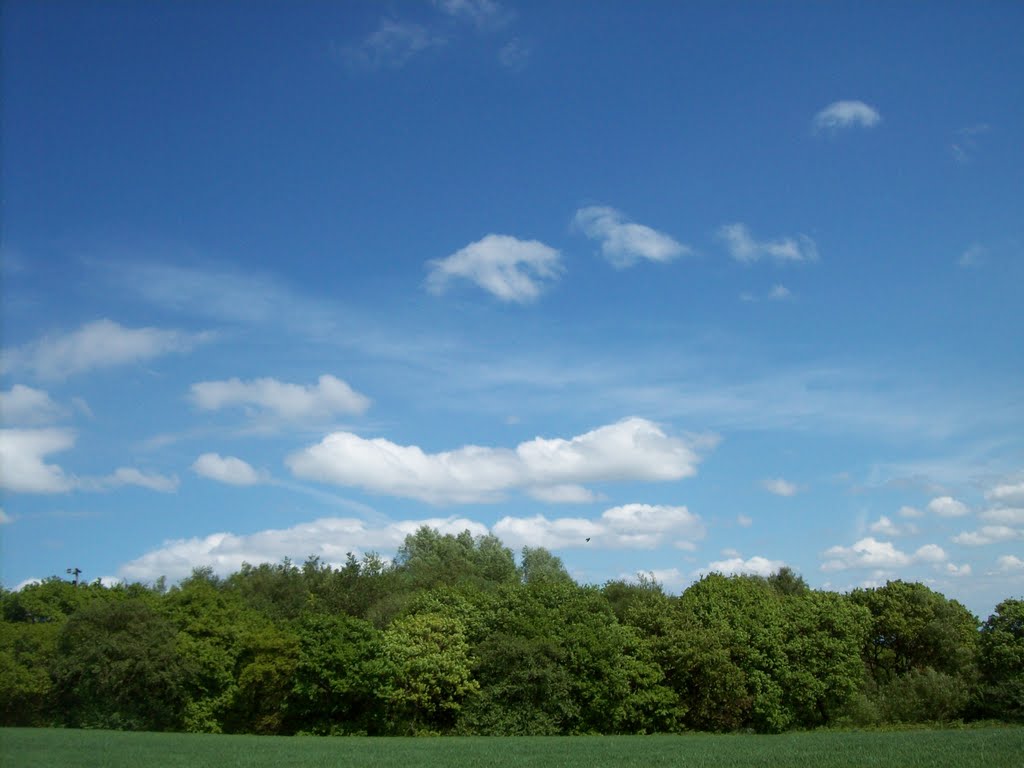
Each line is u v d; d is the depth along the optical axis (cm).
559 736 6294
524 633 7144
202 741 4884
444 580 9850
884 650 8388
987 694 6769
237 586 10200
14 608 7300
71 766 3416
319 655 6425
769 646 7169
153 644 6225
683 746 4825
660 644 7188
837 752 4000
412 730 6662
